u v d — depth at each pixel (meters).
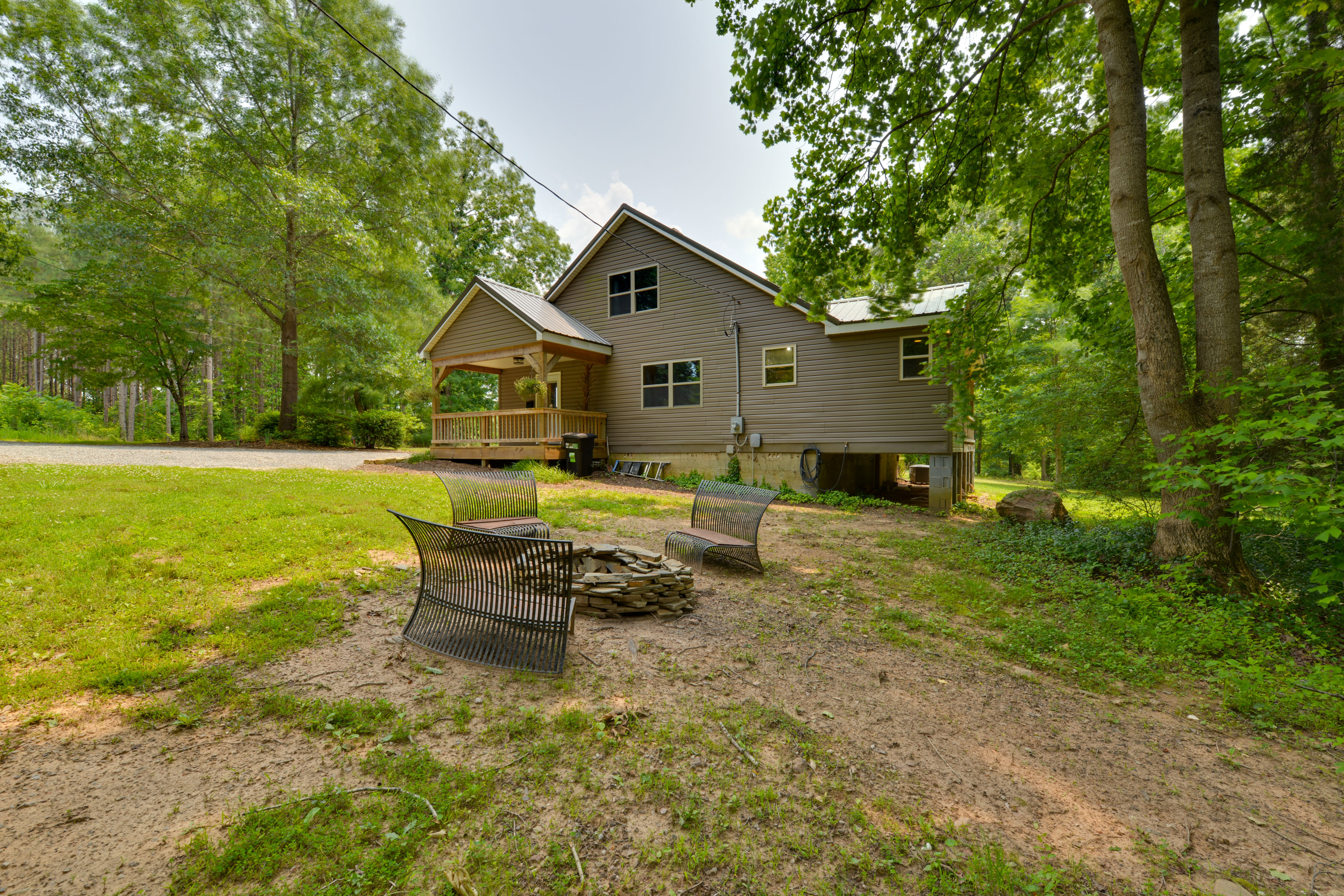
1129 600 4.81
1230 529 5.33
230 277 17.52
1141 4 7.36
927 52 7.56
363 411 22.88
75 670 2.74
